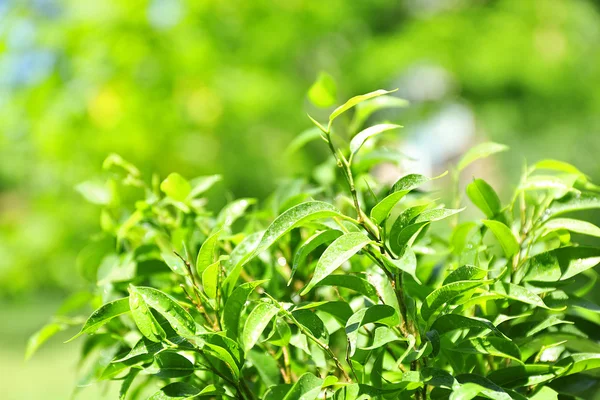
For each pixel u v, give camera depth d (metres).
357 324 1.64
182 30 5.86
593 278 1.90
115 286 1.88
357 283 1.68
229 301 1.67
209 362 1.67
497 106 7.61
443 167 8.41
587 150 7.64
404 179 1.64
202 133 5.79
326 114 6.84
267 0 6.65
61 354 7.18
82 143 5.24
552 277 1.72
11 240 5.39
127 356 1.64
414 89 8.47
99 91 5.37
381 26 8.45
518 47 7.16
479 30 7.54
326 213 1.63
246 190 6.16
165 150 5.45
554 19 7.39
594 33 7.83
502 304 1.73
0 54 5.11
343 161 1.67
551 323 1.71
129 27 5.45
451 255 1.91
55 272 5.46
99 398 4.09
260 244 1.62
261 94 6.12
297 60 7.80
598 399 1.96
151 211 1.87
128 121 5.30
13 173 5.45
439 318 1.65
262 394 1.78
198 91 5.74
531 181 1.77
